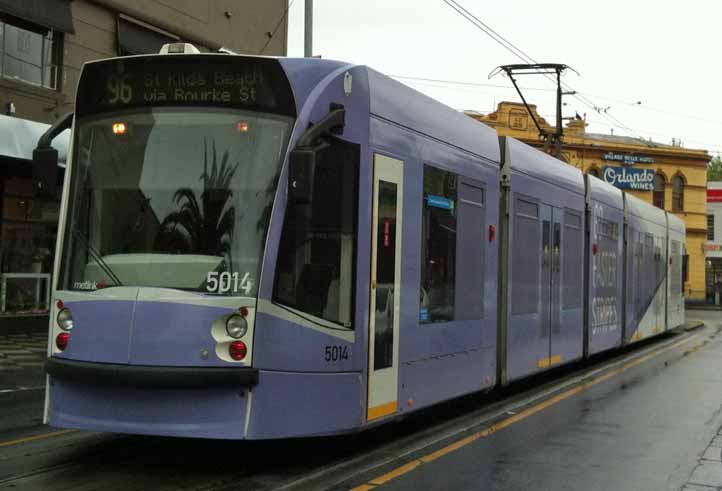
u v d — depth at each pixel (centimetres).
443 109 962
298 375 686
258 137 691
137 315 665
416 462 780
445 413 1082
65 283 706
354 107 761
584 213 1573
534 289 1261
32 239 1931
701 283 5734
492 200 1098
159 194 695
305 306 697
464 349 990
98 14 2034
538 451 841
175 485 667
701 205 5753
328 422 712
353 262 750
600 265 1688
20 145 1667
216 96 700
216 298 661
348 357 737
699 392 1300
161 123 706
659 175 5712
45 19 1866
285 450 813
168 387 648
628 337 1953
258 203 679
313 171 653
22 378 1274
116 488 654
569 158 5516
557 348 1379
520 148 1216
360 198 762
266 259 668
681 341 2478
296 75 709
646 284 2173
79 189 720
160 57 709
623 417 1057
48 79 1923
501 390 1318
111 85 723
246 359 656
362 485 686
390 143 818
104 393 671
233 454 786
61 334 693
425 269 888
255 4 2570
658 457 819
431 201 906
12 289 1873
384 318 798
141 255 687
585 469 763
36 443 814
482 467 765
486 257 1069
